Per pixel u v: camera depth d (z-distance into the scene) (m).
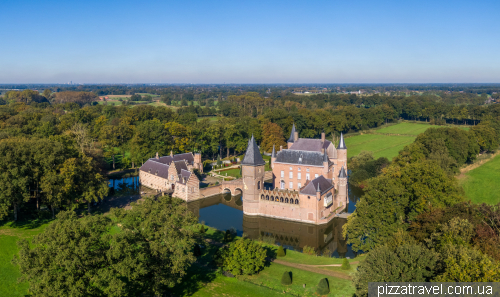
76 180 87.94
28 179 80.50
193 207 106.12
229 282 58.22
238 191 115.25
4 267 61.56
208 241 76.81
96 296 45.97
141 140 135.00
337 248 78.62
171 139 149.25
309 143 110.56
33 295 44.75
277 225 92.06
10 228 78.06
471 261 41.06
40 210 87.69
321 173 103.12
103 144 143.62
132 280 49.12
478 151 143.25
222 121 180.75
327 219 89.06
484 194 105.31
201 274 60.69
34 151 85.19
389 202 69.00
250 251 59.31
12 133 134.50
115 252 43.91
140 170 126.00
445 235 52.03
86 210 93.06
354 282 47.12
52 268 43.09
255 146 94.81
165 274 50.00
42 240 44.56
